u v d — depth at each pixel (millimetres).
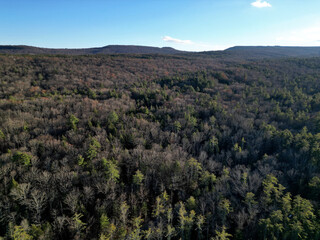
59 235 38719
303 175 60875
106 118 88188
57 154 58344
